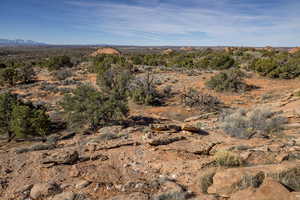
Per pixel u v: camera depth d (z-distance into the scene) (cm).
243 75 3005
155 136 971
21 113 1322
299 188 407
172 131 1068
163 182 550
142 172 639
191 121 1545
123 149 843
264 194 366
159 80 3028
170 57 6494
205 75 3312
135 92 2252
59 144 1059
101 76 2431
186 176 575
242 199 369
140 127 1249
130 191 516
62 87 2920
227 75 2542
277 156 615
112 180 586
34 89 2892
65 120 1587
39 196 513
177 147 826
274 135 994
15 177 615
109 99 1545
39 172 635
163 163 685
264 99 2009
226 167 571
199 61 4516
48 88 2819
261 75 3070
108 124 1467
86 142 1020
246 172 455
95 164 697
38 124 1330
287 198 350
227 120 1263
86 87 1625
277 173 443
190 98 2117
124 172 643
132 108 2061
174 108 2005
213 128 1180
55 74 3909
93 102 1470
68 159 691
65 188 540
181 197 449
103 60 5191
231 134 1013
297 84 2483
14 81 3306
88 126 1491
